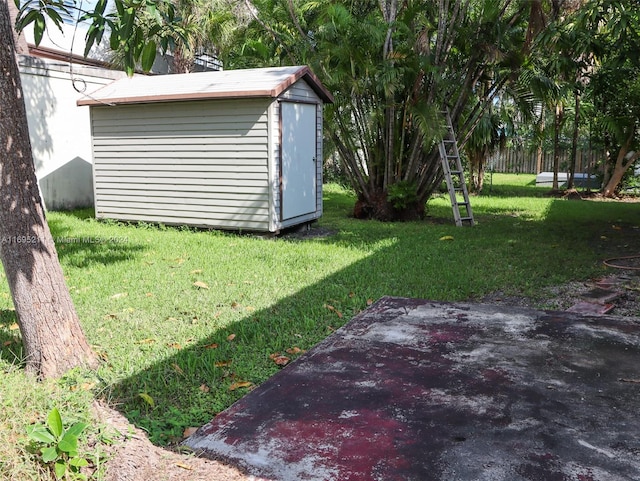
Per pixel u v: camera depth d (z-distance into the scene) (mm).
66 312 3137
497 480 2164
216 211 8352
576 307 4707
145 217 8922
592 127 14047
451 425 2588
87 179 11102
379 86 9102
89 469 2164
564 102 13391
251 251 6879
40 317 3029
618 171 14148
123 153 8906
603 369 3225
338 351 3547
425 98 9664
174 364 3346
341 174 15766
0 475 2037
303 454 2373
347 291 5090
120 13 2771
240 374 3281
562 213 10992
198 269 5828
